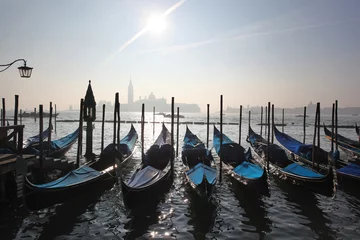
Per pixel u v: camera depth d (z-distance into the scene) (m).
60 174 15.93
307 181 13.09
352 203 12.23
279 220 10.38
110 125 71.62
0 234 8.96
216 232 9.38
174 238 8.95
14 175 11.02
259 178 12.12
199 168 14.24
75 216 10.58
